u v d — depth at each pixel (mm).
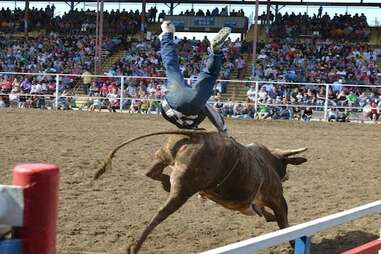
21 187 2041
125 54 40625
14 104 26875
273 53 38656
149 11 45844
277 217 7074
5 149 13492
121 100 25406
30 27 46438
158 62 37812
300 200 9953
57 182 2102
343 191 10844
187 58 38531
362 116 24578
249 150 6711
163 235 7570
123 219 8148
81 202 8961
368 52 38125
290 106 24578
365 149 16344
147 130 18422
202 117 6410
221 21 43875
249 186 6293
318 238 7820
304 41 41312
